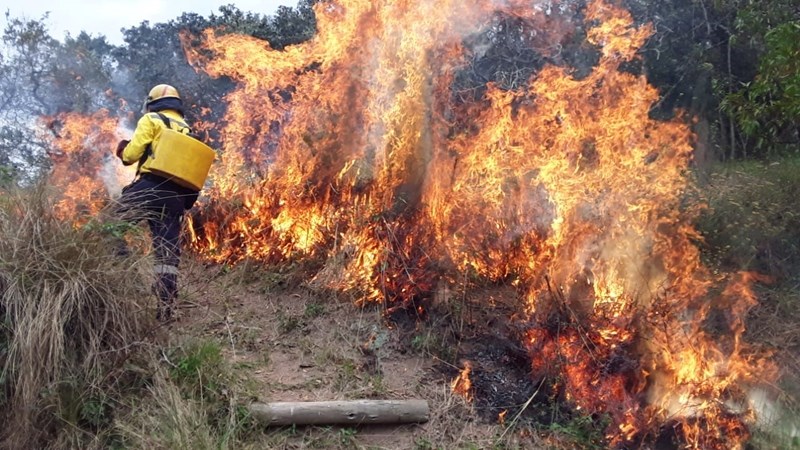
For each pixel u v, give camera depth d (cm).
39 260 380
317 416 381
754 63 1072
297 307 488
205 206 593
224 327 459
